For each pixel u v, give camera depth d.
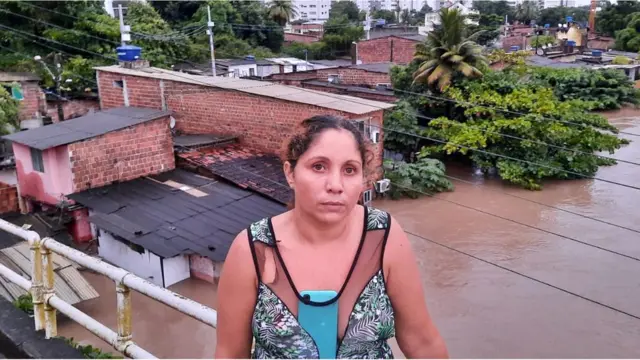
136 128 12.90
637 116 28.83
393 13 71.44
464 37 21.31
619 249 13.30
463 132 18.95
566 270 12.23
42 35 21.72
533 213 15.90
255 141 15.32
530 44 49.16
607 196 17.25
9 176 15.66
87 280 10.20
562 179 18.98
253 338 1.62
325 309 1.45
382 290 1.51
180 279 10.59
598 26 58.78
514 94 19.67
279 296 1.47
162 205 11.91
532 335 9.73
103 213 11.38
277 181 13.48
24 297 5.96
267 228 1.54
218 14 35.53
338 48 42.38
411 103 21.50
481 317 10.35
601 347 9.34
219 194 12.63
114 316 9.38
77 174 12.03
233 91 15.32
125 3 28.17
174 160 13.95
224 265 1.57
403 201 17.08
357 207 1.60
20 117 18.22
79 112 20.52
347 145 1.46
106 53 22.14
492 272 12.19
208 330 9.19
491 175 19.78
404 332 1.62
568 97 28.78
